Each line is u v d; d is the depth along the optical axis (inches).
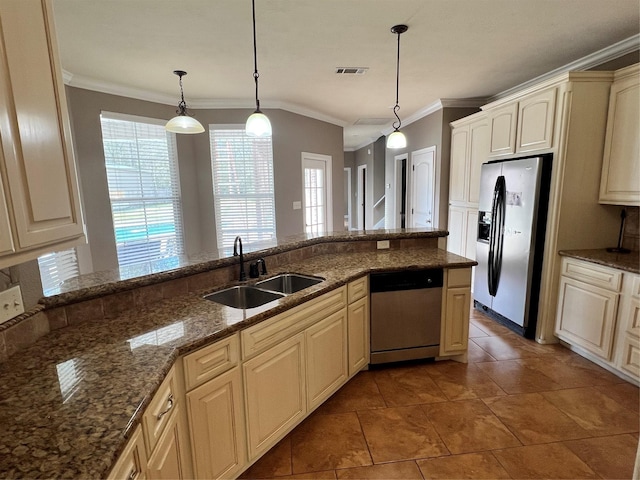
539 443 73.8
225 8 89.6
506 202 126.2
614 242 114.4
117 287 64.7
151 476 41.4
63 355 48.9
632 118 97.7
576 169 108.5
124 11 90.5
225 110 187.2
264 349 65.9
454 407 86.5
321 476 66.8
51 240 42.0
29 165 38.4
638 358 90.3
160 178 177.2
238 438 62.1
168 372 47.3
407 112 218.7
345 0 86.5
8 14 35.8
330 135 235.9
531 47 118.2
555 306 116.7
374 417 83.4
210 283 83.8
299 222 211.6
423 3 88.7
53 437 32.5
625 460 68.8
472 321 139.5
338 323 87.3
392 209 277.4
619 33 108.1
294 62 129.3
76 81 142.2
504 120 130.3
